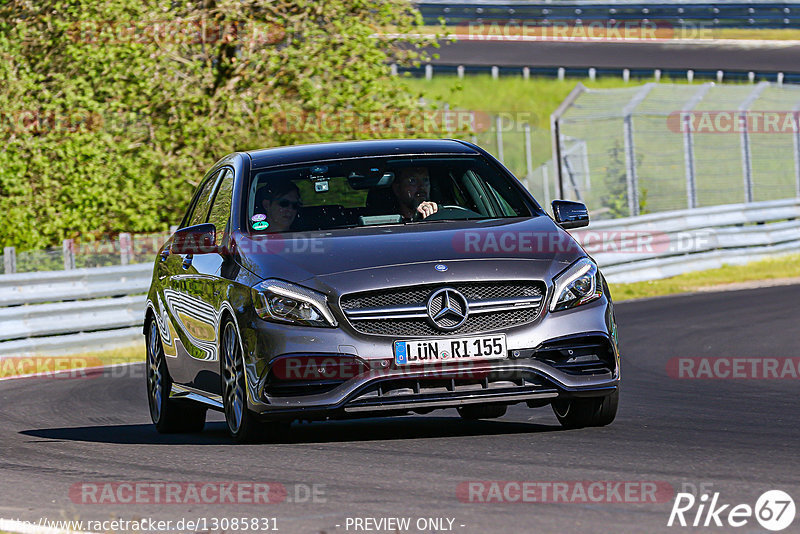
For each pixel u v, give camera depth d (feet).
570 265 64.13
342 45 203.62
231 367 65.87
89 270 152.56
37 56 198.59
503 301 61.77
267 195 70.33
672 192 258.37
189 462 60.03
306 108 201.57
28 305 147.64
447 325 61.16
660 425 68.23
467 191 71.46
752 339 119.85
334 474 54.13
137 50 193.26
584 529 41.37
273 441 65.41
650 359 109.91
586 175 254.68
